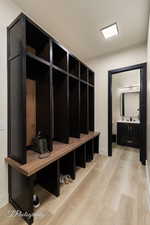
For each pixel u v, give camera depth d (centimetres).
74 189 179
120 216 134
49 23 203
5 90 150
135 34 232
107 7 172
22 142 129
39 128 184
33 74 188
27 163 133
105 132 311
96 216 134
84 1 162
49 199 159
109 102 304
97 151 318
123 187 185
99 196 165
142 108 263
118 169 239
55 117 215
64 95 201
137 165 257
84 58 331
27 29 143
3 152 148
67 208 145
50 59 164
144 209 144
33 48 180
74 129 243
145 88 260
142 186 188
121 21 198
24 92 126
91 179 205
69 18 192
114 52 297
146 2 163
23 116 127
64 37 242
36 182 191
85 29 219
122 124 404
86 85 272
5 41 149
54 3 164
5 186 151
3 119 148
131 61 277
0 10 144
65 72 193
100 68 316
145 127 260
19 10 167
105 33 231
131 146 387
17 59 135
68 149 176
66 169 212
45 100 173
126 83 432
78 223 126
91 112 320
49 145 168
